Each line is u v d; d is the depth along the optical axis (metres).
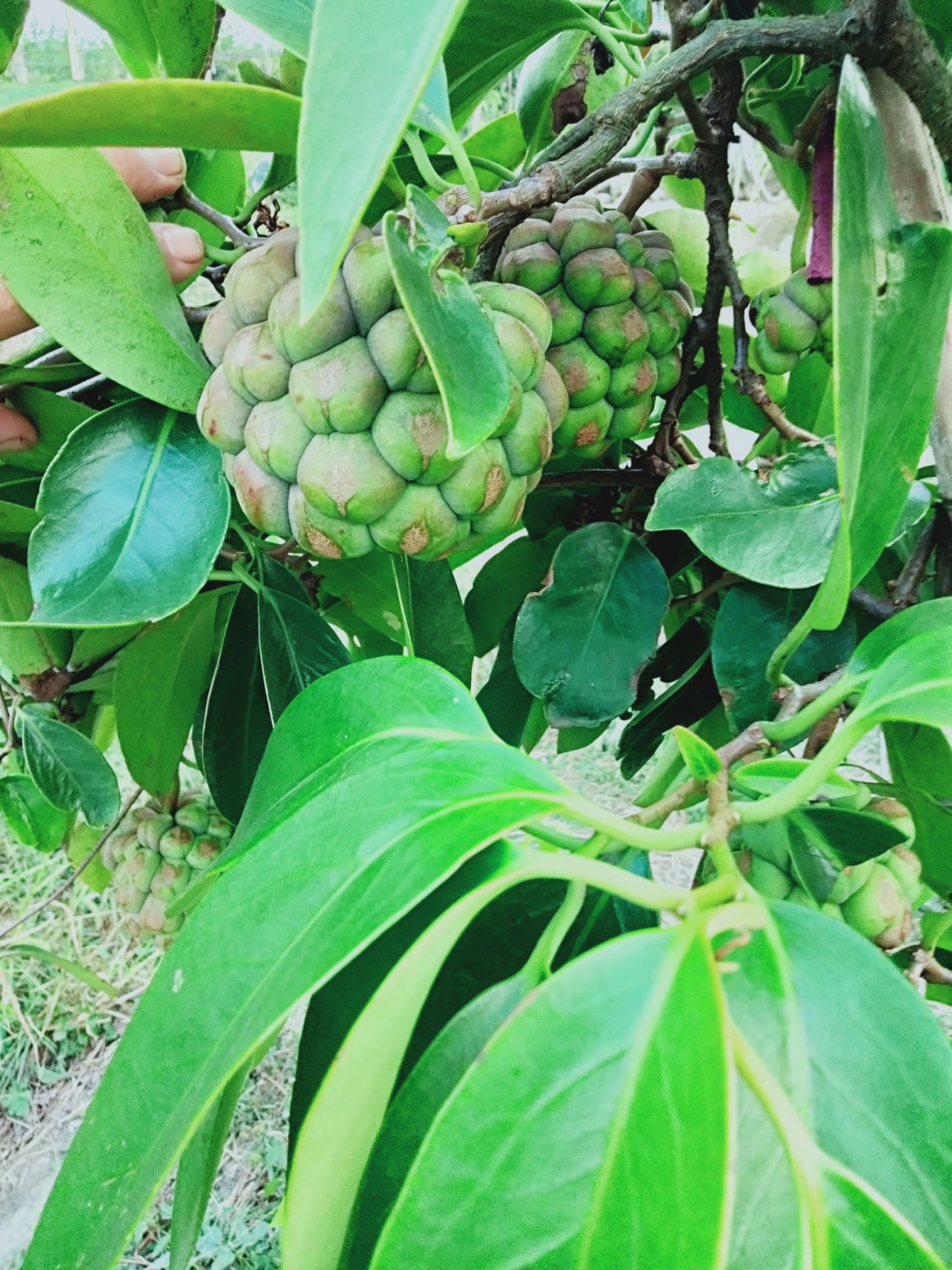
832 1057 0.13
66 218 0.22
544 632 0.29
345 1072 0.11
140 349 0.23
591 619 0.29
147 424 0.24
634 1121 0.11
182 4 0.25
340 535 0.21
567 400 0.26
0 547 0.32
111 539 0.23
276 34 0.18
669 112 0.32
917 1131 0.13
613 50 0.27
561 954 0.18
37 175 0.21
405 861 0.13
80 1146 0.13
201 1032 0.13
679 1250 0.10
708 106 0.28
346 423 0.20
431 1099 0.14
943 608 0.18
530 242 0.27
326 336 0.19
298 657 0.30
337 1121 0.12
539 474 0.23
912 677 0.15
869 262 0.17
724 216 0.29
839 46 0.21
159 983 0.14
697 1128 0.11
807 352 0.29
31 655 0.35
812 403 0.35
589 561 0.29
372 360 0.19
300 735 0.19
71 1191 0.13
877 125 0.19
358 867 0.14
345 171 0.11
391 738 0.17
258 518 0.22
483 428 0.15
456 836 0.13
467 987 0.18
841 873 0.24
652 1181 0.11
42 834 0.44
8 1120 0.78
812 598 0.27
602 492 0.34
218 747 0.33
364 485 0.20
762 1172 0.13
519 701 0.36
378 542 0.22
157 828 0.46
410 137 0.20
